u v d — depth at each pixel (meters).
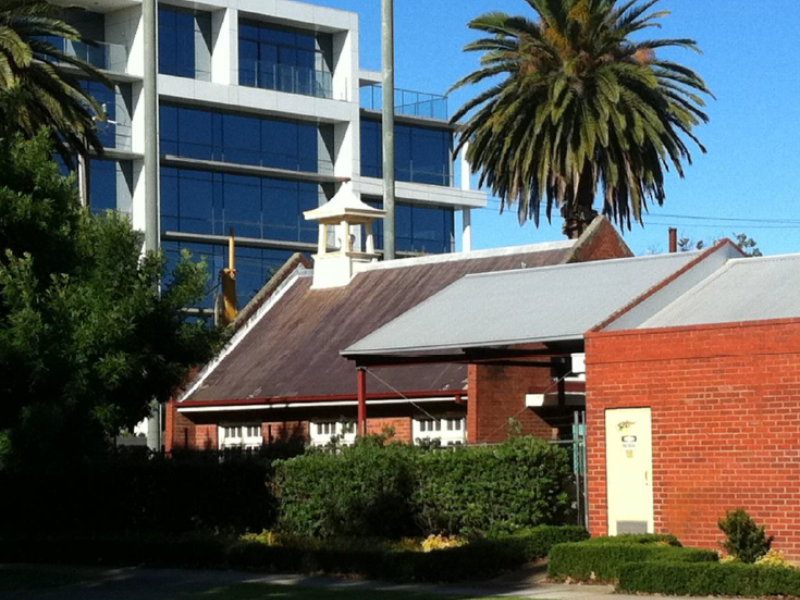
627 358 25.08
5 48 35.69
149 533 29.14
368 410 37.16
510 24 47.44
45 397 23.59
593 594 20.66
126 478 31.17
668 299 27.42
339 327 40.84
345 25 86.94
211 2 80.06
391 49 46.75
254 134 84.12
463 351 33.09
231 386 40.78
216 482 29.73
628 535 23.45
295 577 24.48
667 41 47.84
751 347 23.42
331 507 27.81
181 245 80.81
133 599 21.27
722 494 23.59
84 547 28.20
